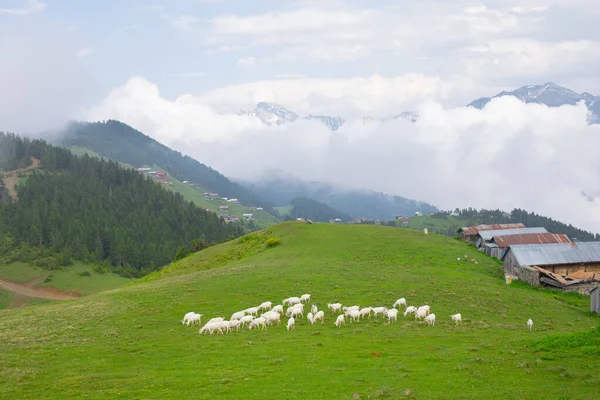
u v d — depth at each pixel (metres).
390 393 24.34
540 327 43.62
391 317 44.09
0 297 159.75
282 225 115.88
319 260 80.38
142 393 26.61
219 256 106.75
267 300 53.44
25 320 50.06
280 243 100.75
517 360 29.14
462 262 81.50
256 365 30.69
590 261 78.12
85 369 31.52
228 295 56.03
